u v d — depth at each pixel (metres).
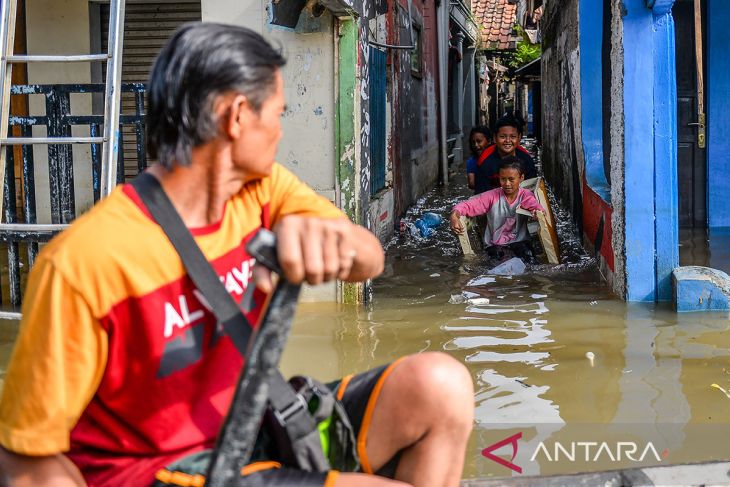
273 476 1.76
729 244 8.21
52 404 1.61
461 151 19.88
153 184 1.73
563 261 7.78
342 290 6.08
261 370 1.46
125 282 1.65
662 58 5.91
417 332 5.29
